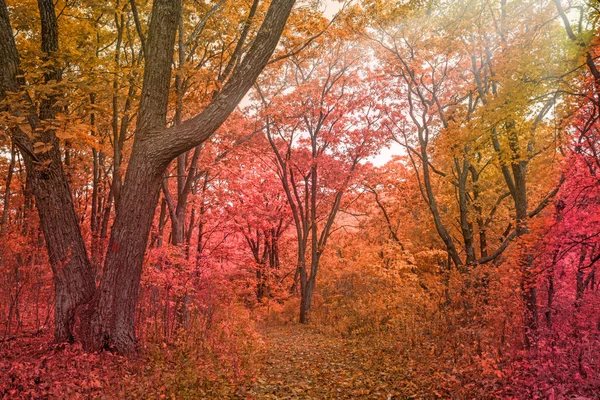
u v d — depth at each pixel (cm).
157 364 719
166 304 966
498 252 1427
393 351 990
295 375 884
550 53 888
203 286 1091
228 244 1719
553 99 859
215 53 1332
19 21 977
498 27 1234
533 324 789
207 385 695
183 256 1070
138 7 1249
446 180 1836
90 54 1090
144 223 795
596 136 772
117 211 795
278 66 1808
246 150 1920
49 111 820
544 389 553
